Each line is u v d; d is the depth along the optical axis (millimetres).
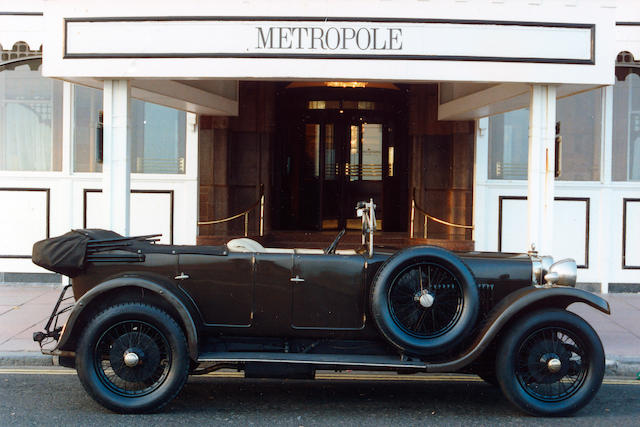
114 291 5566
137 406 5422
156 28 7820
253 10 7773
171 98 9328
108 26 7848
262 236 11609
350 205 13414
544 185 8031
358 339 5801
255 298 5715
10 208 11234
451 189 11766
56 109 11344
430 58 7793
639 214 11305
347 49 7781
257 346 5875
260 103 12195
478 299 5500
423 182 12008
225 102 11219
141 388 5629
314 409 5734
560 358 5527
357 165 13391
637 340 8016
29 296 10281
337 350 5836
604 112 11281
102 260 5727
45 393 6070
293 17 7758
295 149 13383
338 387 6508
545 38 7844
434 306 5582
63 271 5734
